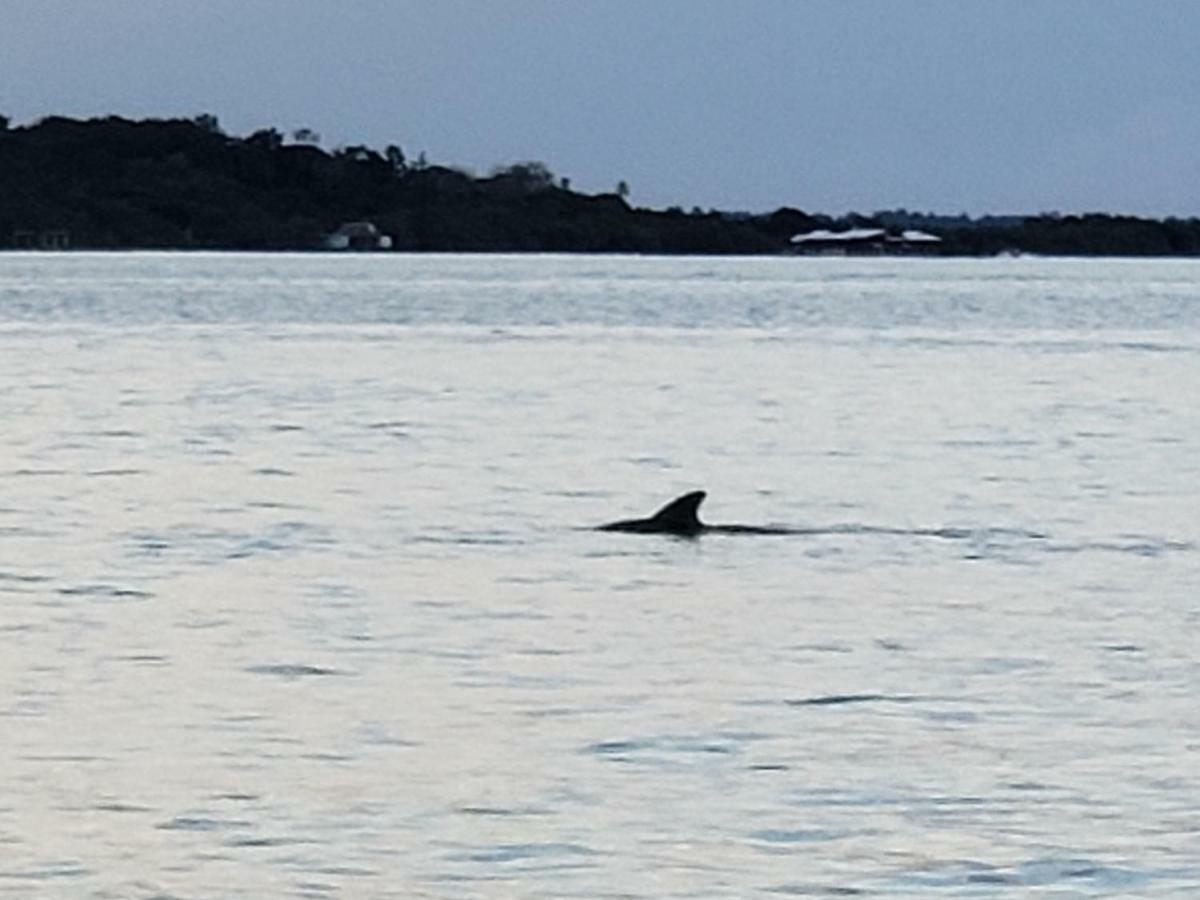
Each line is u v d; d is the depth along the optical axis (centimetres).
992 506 6994
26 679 4212
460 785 3525
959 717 4000
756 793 3500
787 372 13125
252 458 8100
